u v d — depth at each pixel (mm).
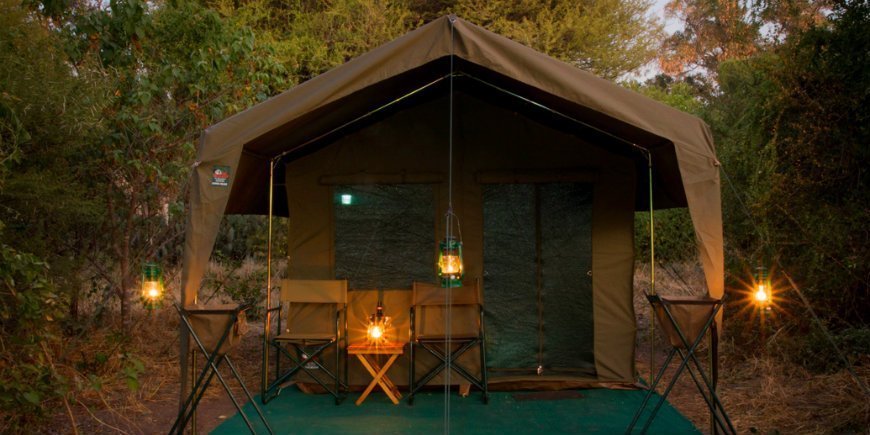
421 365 5176
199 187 3705
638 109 3752
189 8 6105
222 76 6289
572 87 3701
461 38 3721
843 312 5512
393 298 5250
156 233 6641
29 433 3830
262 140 4227
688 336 3723
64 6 5410
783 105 5531
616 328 5227
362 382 5145
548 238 5309
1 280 3686
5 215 4539
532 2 11844
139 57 5957
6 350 3721
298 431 4137
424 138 5332
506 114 5328
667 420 4289
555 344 5270
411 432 4105
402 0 11711
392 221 5320
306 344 4828
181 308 3645
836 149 5281
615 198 5273
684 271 8859
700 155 3762
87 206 5348
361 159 5336
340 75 3725
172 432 3650
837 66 5246
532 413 4496
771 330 5668
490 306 5281
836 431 3914
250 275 7723
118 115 5406
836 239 5273
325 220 5328
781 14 6711
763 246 5754
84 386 4305
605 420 4309
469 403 4785
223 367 5965
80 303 6555
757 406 4508
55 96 4531
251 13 10211
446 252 4762
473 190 5316
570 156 5285
